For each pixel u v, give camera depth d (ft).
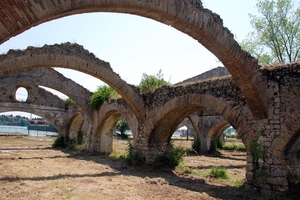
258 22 65.72
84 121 93.09
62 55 44.98
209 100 37.93
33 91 87.97
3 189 29.99
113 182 35.88
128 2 20.65
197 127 87.51
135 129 53.72
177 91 43.88
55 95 91.81
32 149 76.33
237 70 29.94
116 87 49.42
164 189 32.83
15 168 43.57
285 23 62.95
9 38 16.11
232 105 35.09
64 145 87.61
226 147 98.68
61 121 91.50
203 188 33.60
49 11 16.99
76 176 39.29
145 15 23.26
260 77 31.19
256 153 31.65
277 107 30.81
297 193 29.63
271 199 28.04
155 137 50.39
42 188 31.17
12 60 41.19
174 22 24.77
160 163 47.93
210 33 26.32
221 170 42.55
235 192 31.30
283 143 29.63
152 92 49.88
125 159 54.13
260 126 32.12
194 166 54.03
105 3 19.53
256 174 31.55
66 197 27.61
